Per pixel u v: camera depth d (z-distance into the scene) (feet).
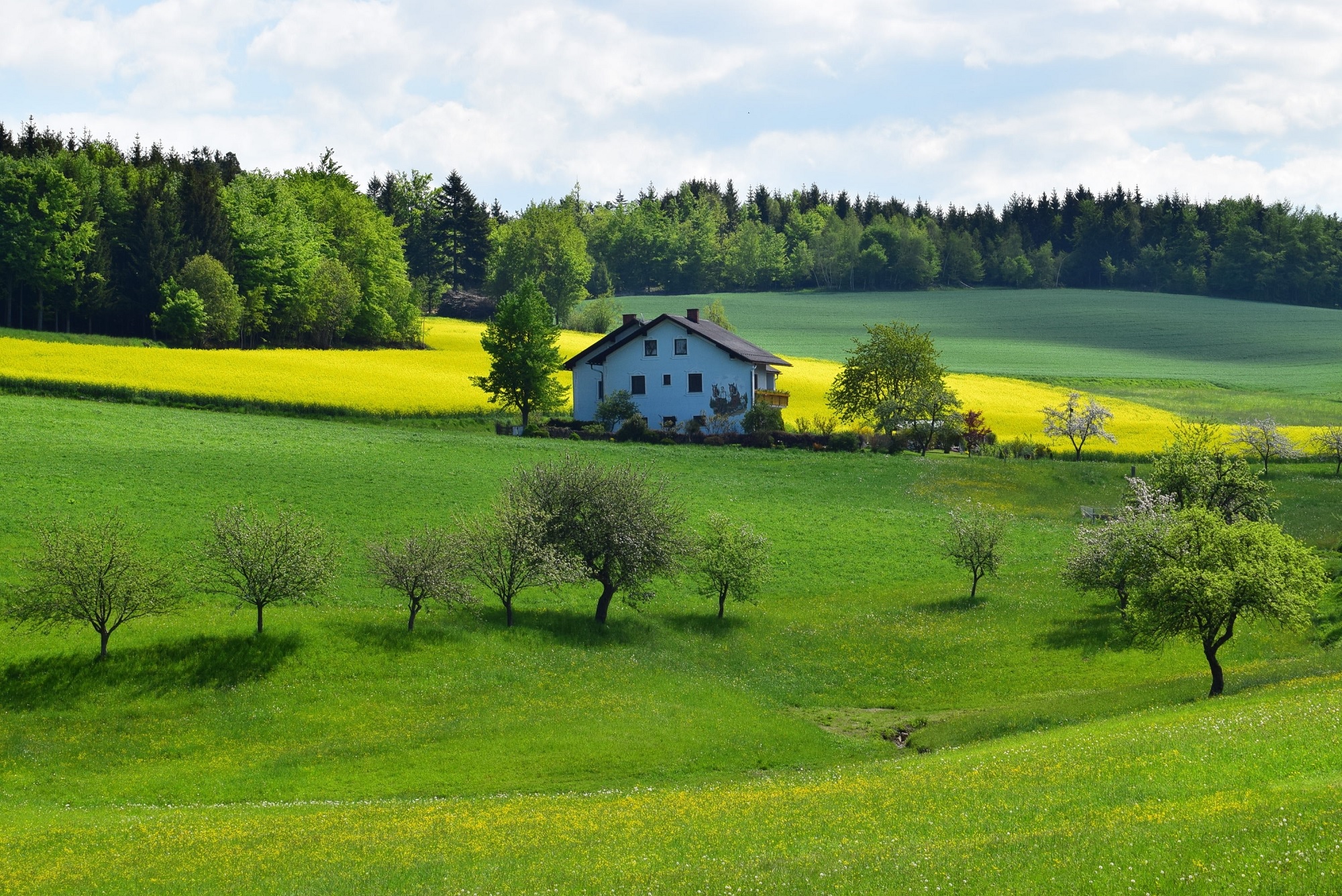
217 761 102.42
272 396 290.56
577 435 289.74
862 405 331.57
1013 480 258.16
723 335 329.52
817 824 62.59
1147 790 58.80
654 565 151.33
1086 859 47.11
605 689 124.16
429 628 135.85
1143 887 43.29
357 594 149.28
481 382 310.04
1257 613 108.88
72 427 226.58
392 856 65.41
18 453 198.39
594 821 71.20
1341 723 66.08
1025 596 167.12
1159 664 134.00
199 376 304.50
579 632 144.66
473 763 102.47
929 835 56.75
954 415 311.47
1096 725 93.97
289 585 127.95
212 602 139.95
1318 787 53.93
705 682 132.26
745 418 301.63
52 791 95.14
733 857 56.85
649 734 110.73
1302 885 41.06
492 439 271.69
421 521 183.01
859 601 168.35
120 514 168.04
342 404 294.46
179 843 73.36
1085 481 260.01
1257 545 110.93
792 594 171.94
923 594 170.60
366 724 111.45
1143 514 167.02
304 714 112.68
